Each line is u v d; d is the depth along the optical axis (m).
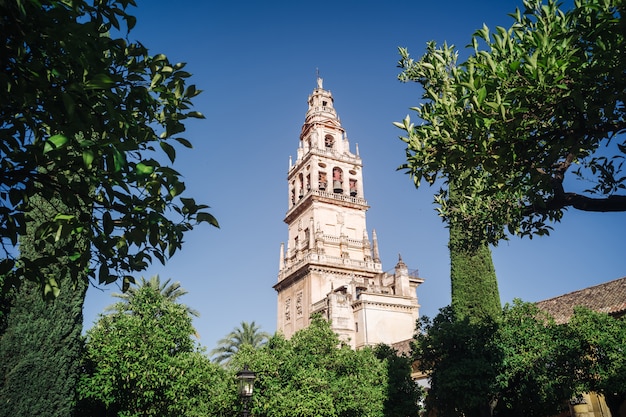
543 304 32.34
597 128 7.57
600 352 19.81
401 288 51.41
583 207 7.91
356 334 47.72
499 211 11.90
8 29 4.66
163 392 21.98
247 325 61.12
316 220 60.16
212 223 5.95
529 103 7.17
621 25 6.14
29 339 17.31
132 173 5.25
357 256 60.03
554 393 19.62
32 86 4.88
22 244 17.28
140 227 5.90
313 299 54.12
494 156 7.79
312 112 69.50
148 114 6.30
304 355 27.11
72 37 4.57
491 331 22.22
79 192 5.66
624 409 24.19
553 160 8.09
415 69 11.21
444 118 8.02
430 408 24.22
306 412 22.02
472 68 7.16
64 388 18.02
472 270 30.86
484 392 20.61
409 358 27.88
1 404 16.39
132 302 24.94
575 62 6.84
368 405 24.28
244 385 19.33
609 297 27.83
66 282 18.81
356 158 66.94
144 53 6.19
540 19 7.80
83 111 4.75
